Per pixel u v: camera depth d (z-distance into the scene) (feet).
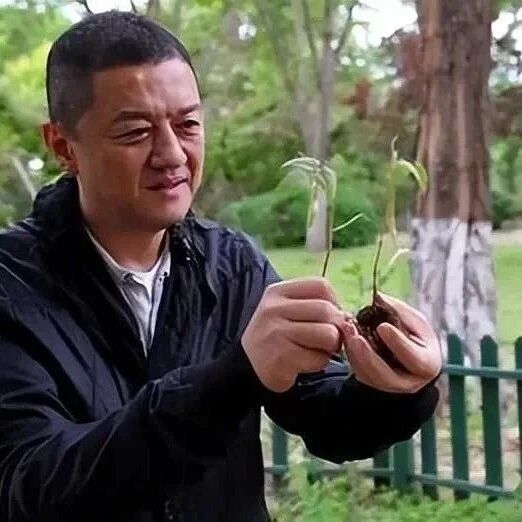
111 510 4.86
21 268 5.66
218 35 56.08
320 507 18.74
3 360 5.40
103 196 5.63
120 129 5.49
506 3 49.85
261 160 56.85
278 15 54.90
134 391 5.69
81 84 5.53
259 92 58.08
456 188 31.42
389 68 52.90
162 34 5.66
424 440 20.62
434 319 30.99
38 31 44.98
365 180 41.19
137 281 5.91
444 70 31.99
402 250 6.62
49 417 5.21
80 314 5.68
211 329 6.02
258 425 6.06
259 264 6.39
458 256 31.22
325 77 53.26
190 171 5.71
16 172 41.04
